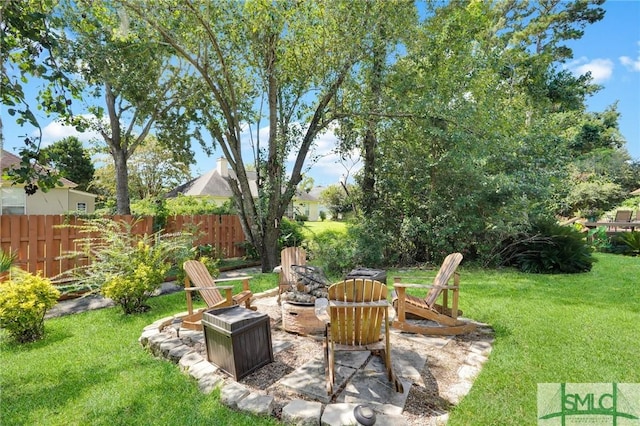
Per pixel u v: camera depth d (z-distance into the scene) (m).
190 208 11.30
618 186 18.30
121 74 8.66
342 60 7.89
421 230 8.95
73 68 5.93
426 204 9.09
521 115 9.84
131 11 6.50
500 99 9.37
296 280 4.46
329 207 28.03
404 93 8.19
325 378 2.90
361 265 8.34
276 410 2.48
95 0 5.88
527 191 8.32
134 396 2.70
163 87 10.38
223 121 8.98
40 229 6.53
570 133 17.53
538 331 4.00
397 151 9.31
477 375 2.99
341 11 7.39
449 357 3.36
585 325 4.21
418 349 3.54
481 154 7.88
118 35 6.45
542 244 8.00
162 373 3.07
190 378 2.97
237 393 2.62
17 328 3.90
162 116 10.96
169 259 7.08
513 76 13.04
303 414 2.34
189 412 2.47
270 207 8.48
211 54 7.81
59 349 3.73
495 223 8.18
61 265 6.75
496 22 15.04
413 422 2.33
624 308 4.95
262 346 3.15
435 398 2.63
